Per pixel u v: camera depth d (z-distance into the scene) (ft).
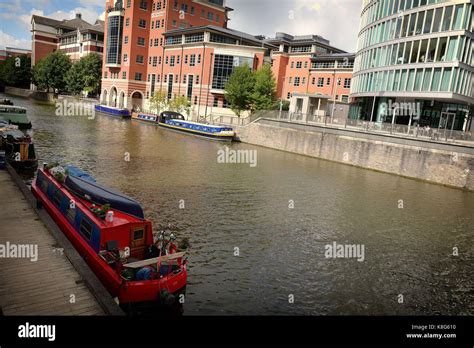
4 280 30.50
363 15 171.12
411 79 132.16
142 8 247.50
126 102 255.50
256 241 51.49
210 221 57.36
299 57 259.39
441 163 101.81
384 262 48.83
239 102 185.57
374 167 117.91
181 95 215.51
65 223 42.11
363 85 160.15
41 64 311.68
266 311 35.53
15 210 46.55
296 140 143.95
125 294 30.83
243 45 217.97
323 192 83.10
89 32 315.78
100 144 118.83
